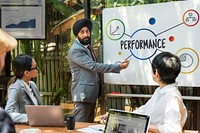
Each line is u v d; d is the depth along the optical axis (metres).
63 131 2.39
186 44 3.54
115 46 3.92
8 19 4.46
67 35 4.39
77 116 3.59
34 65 2.76
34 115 2.51
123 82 3.87
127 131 1.89
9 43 0.95
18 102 2.67
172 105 2.12
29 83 2.83
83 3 4.26
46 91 4.52
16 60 2.72
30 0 4.42
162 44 3.66
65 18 4.40
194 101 3.64
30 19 4.44
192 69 3.50
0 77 4.39
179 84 3.57
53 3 4.45
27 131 2.12
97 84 3.65
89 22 3.59
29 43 4.56
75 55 3.51
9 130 0.86
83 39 3.55
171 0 3.78
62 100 4.43
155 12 3.69
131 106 3.93
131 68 3.83
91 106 3.66
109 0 4.07
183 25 3.54
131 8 3.82
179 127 2.07
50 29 4.48
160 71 2.21
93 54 3.68
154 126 2.16
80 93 3.55
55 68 4.48
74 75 3.61
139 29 3.78
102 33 4.01
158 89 2.32
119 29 3.89
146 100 3.86
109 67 3.56
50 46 4.49
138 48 3.79
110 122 2.00
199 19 3.46
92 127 2.53
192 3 3.49
